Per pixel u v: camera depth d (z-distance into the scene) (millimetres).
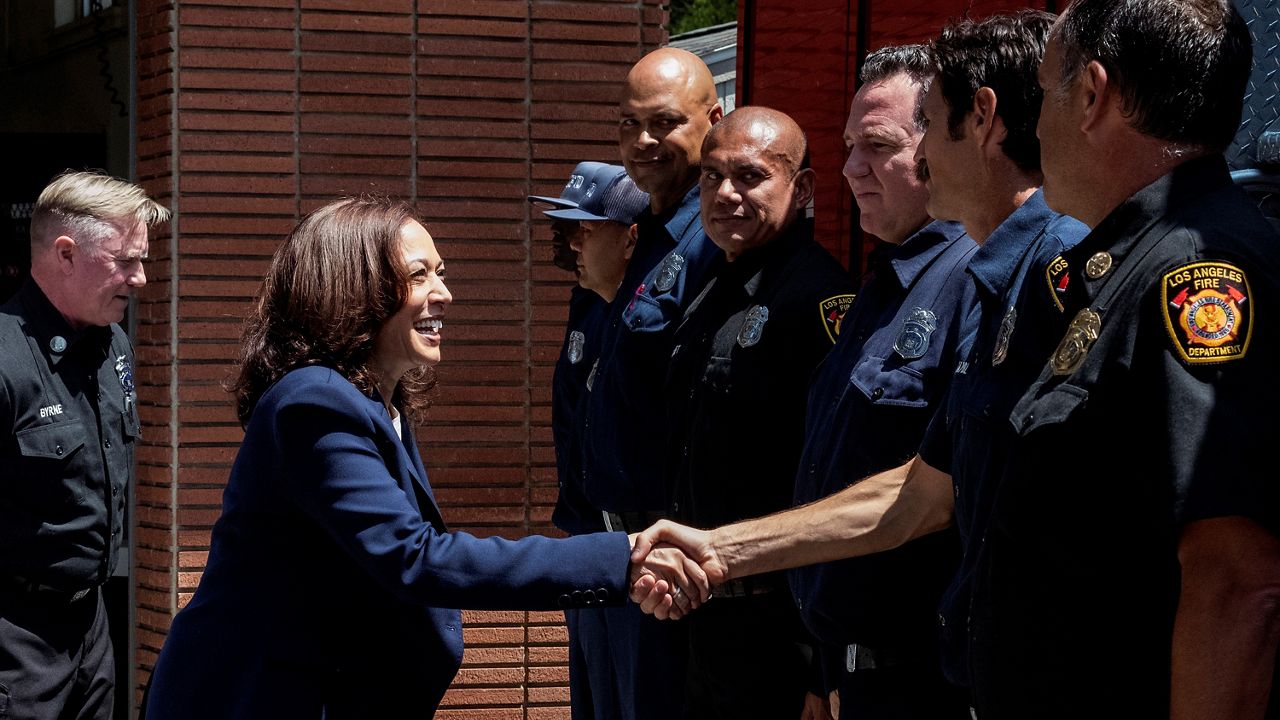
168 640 2156
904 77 2508
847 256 4023
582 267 3822
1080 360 1485
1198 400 1354
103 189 3490
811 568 2422
